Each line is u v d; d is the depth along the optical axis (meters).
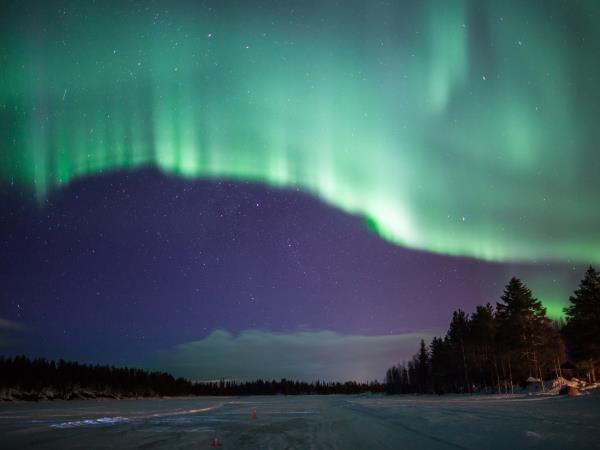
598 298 50.31
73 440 22.41
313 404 69.69
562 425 16.80
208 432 25.50
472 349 83.00
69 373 128.88
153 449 19.00
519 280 62.91
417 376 121.81
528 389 60.72
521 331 60.16
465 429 18.62
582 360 52.09
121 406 73.25
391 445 16.67
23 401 102.62
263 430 26.02
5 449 19.66
